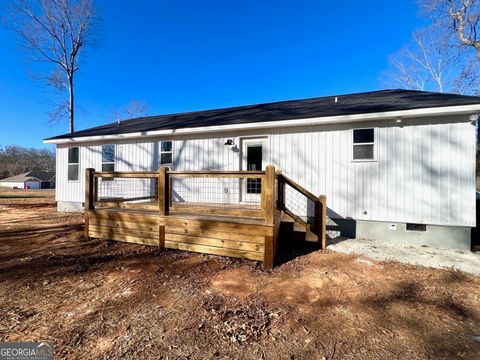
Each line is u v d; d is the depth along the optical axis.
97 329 2.44
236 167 7.68
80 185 10.13
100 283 3.52
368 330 2.48
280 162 7.11
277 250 5.16
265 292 3.29
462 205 5.44
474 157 5.36
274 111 8.33
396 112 5.60
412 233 5.86
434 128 5.66
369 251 5.18
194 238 4.72
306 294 3.25
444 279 3.75
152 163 8.91
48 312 2.75
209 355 2.09
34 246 5.23
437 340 2.33
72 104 18.06
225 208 5.43
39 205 12.85
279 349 2.18
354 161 6.32
